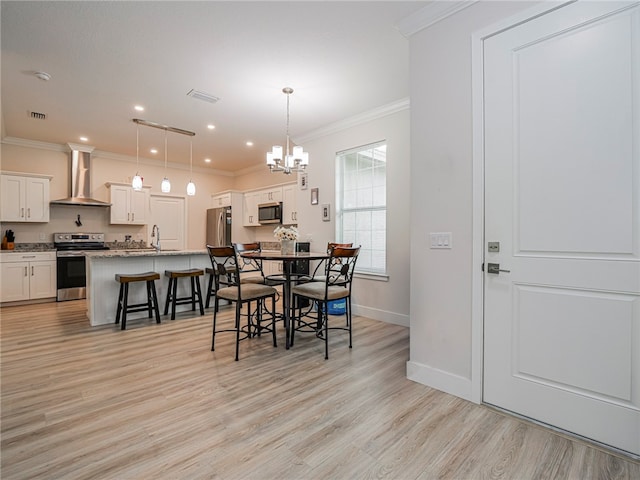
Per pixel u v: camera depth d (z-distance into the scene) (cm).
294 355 281
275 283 360
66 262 513
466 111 203
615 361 155
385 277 393
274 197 618
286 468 142
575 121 165
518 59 183
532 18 178
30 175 503
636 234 150
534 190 178
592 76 160
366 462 147
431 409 192
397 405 197
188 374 240
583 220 163
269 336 338
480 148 196
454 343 209
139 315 406
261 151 595
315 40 260
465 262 204
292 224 573
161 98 366
